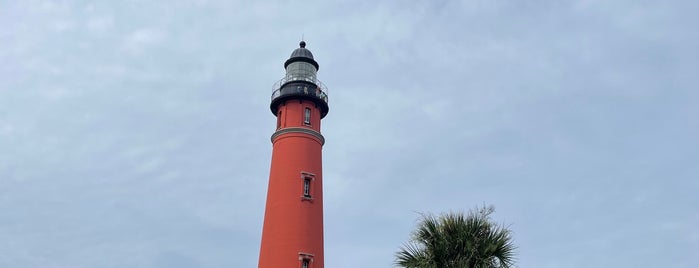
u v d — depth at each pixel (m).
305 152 45.62
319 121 48.34
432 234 21.77
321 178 46.31
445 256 21.23
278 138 46.44
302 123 46.66
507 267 21.14
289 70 49.28
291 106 47.22
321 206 45.31
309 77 48.84
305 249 42.59
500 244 21.22
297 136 45.91
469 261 20.91
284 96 47.09
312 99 47.50
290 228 42.81
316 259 42.97
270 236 43.16
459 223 21.69
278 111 48.38
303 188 44.44
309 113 47.47
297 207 43.59
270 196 44.81
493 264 21.11
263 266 42.69
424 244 21.80
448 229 21.64
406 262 21.64
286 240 42.44
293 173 44.56
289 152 45.38
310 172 45.22
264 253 43.06
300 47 50.84
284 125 46.66
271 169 46.03
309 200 44.31
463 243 21.17
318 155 46.69
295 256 42.09
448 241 21.34
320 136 47.25
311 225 43.62
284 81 48.97
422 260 21.20
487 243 21.19
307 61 49.22
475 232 21.59
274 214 43.69
